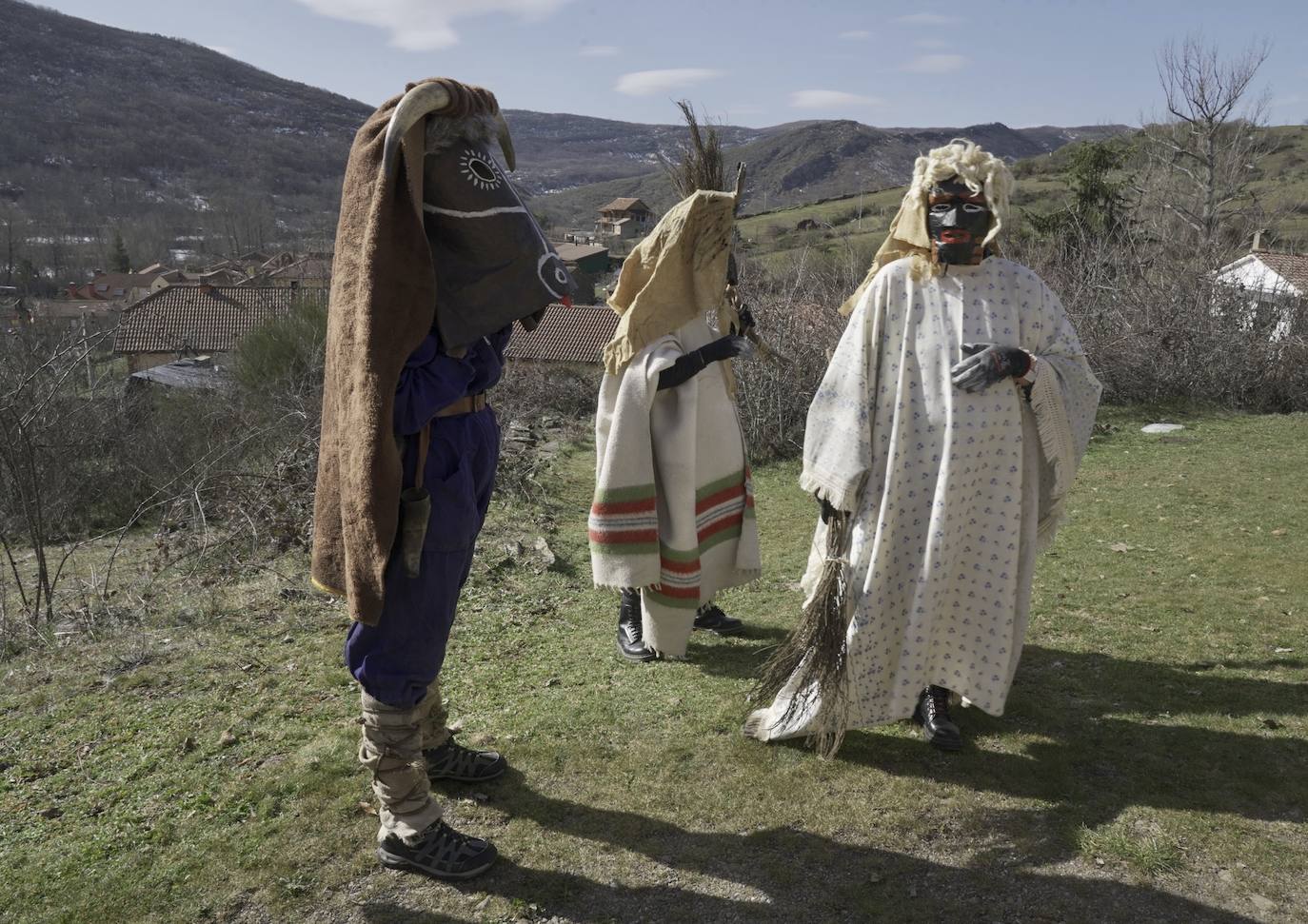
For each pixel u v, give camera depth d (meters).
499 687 4.18
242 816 3.16
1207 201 28.45
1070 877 2.79
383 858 2.87
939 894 2.73
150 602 5.75
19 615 5.87
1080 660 4.33
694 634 4.86
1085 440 3.47
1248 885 2.73
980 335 3.36
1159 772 3.33
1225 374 12.92
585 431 14.50
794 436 10.41
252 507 7.27
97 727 3.90
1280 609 4.93
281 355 15.10
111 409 11.89
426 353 2.61
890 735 3.66
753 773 3.38
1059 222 23.38
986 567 3.41
